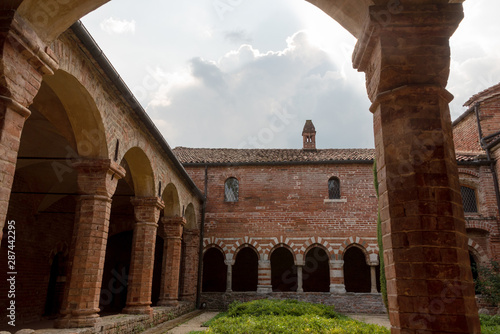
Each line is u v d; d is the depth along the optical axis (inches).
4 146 168.9
